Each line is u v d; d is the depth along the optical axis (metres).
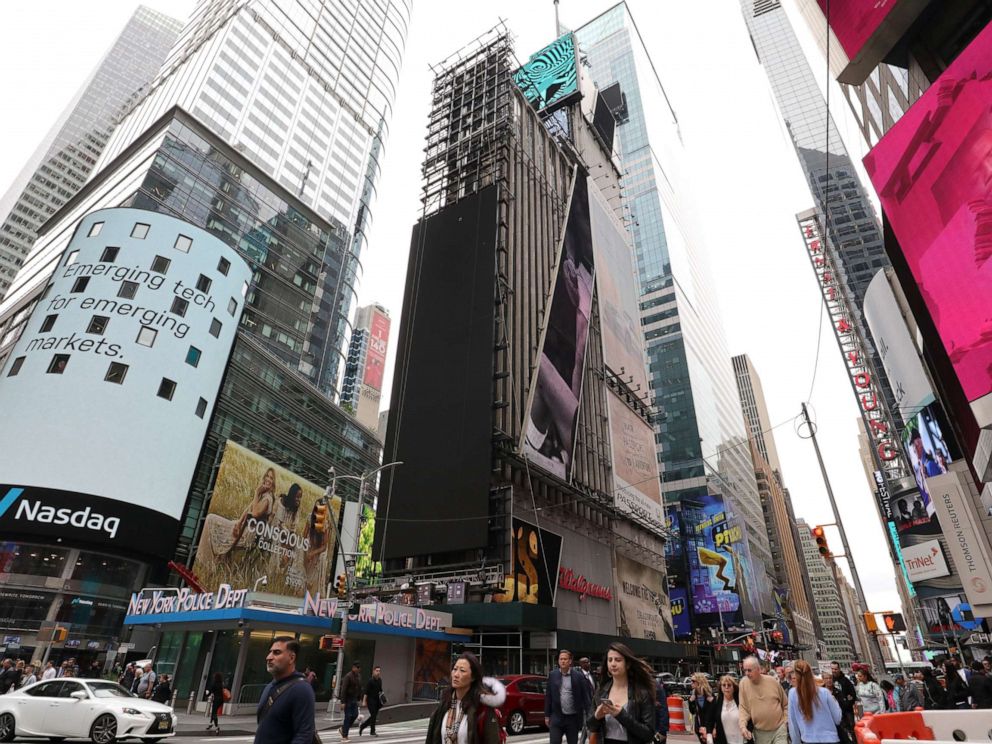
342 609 30.97
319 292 93.94
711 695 10.85
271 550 54.91
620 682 6.30
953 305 21.03
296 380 77.50
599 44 171.88
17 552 39.22
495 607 36.78
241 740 18.08
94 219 52.00
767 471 170.25
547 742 17.92
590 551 50.69
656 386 120.25
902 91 27.98
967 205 20.58
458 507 41.47
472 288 49.44
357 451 89.81
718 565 94.88
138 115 99.44
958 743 6.35
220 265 55.62
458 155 60.94
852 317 95.94
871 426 87.50
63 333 46.00
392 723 24.81
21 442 41.69
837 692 12.79
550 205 62.44
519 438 45.56
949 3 24.30
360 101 122.94
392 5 145.75
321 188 103.12
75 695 15.63
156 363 48.03
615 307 70.69
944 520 39.94
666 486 110.31
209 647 27.80
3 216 159.25
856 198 110.44
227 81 91.62
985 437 22.17
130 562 43.53
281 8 108.50
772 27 154.75
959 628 60.88
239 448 54.12
